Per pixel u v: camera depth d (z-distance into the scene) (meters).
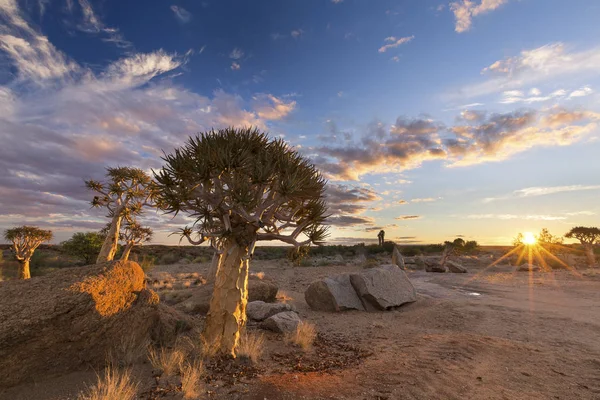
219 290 7.02
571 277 25.12
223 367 5.94
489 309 12.77
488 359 6.63
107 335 6.02
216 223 7.79
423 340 8.45
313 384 5.21
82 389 4.99
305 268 34.06
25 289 5.95
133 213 20.52
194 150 7.10
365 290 13.75
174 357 5.90
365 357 7.04
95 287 6.10
